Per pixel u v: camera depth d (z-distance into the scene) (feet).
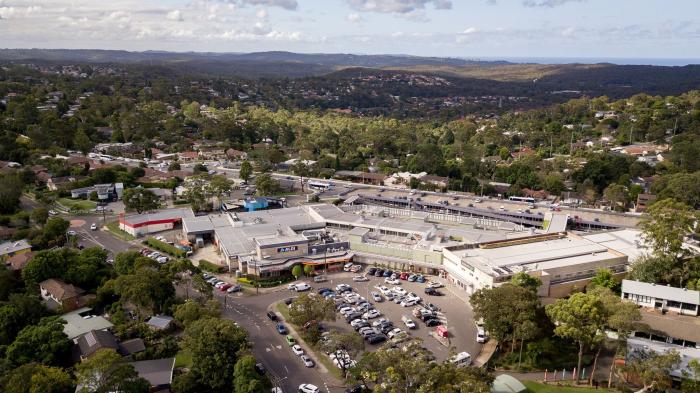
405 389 264.52
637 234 533.55
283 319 409.90
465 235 557.74
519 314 345.51
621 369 329.31
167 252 559.79
